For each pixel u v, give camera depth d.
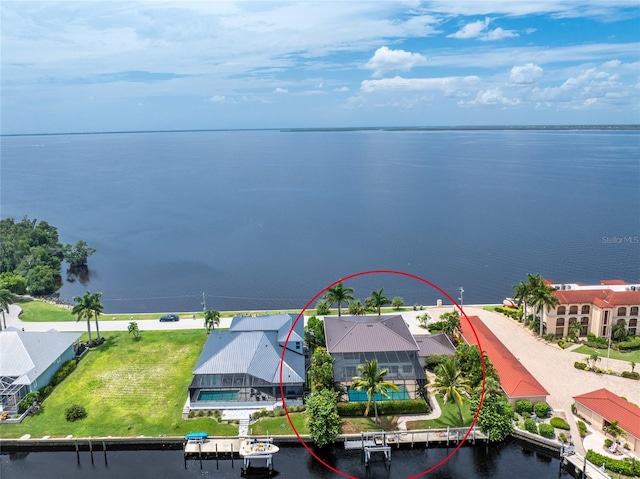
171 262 184.38
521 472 70.62
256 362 86.69
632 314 103.88
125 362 97.88
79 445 75.50
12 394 81.19
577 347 102.56
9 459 74.44
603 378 90.19
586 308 106.38
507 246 193.88
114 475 70.94
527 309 115.81
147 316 122.69
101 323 118.19
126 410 82.56
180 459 74.19
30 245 176.25
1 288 124.00
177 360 98.31
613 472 67.00
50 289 149.50
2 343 89.56
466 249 191.38
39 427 78.44
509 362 89.88
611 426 73.06
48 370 89.94
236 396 84.19
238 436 76.06
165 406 83.56
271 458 71.25
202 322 117.75
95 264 183.62
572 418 78.88
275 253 193.25
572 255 181.50
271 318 102.88
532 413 79.56
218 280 164.75
